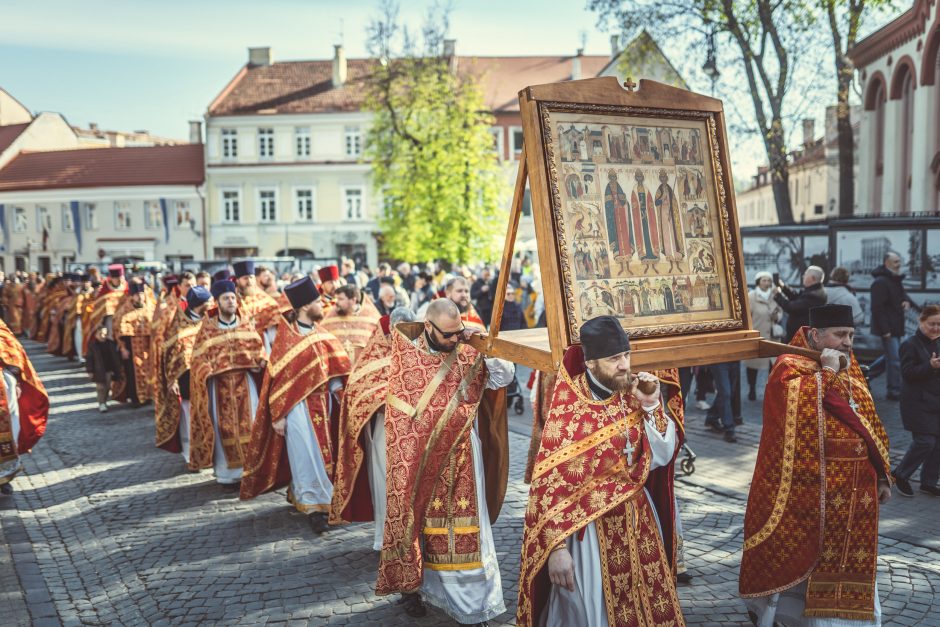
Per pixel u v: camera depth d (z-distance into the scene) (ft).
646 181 11.76
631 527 10.96
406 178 98.32
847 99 65.98
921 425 21.61
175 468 28.58
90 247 147.23
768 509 13.28
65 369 57.41
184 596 16.89
